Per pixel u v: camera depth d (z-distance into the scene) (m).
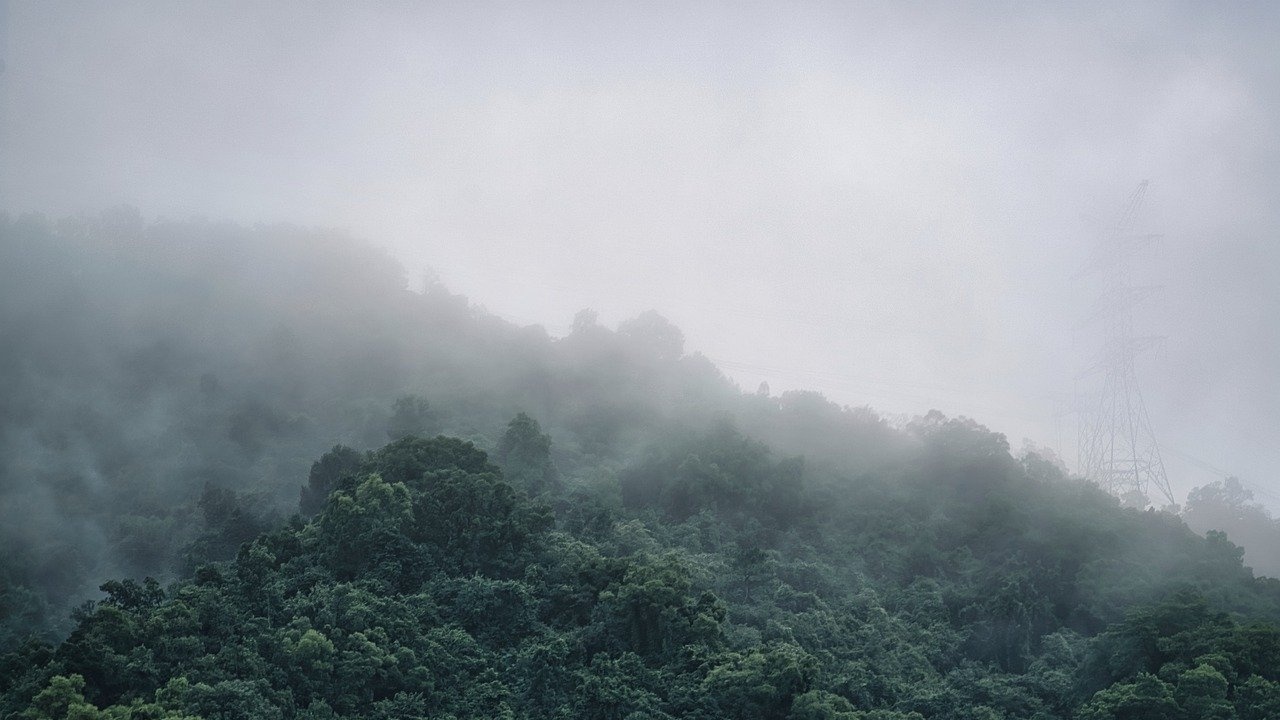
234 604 68.94
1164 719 67.25
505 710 65.19
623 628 73.56
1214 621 75.06
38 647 62.09
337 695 64.25
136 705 57.22
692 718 65.69
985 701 75.19
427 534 80.38
